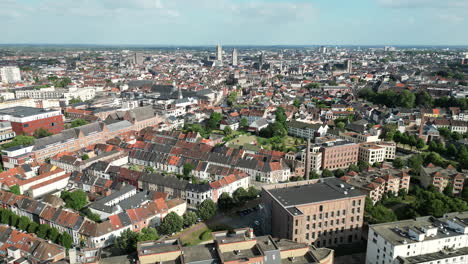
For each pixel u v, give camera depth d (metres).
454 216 166.62
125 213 187.88
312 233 172.38
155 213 196.25
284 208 168.00
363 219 193.62
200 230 193.88
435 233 148.75
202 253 129.38
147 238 167.00
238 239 133.12
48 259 152.25
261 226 191.00
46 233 180.38
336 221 176.25
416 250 144.00
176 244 134.38
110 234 177.25
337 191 184.12
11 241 167.12
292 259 131.50
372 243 156.88
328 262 138.12
